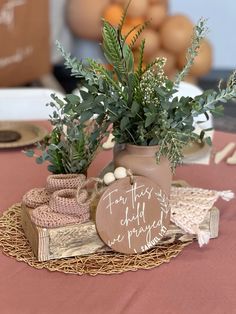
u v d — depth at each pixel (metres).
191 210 0.97
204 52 3.22
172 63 3.16
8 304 0.81
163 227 0.94
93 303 0.82
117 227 0.91
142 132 0.88
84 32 3.32
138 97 0.87
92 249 0.92
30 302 0.82
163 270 0.89
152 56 3.13
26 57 2.97
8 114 1.71
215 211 0.98
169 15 3.28
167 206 0.93
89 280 0.87
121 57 0.87
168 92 0.86
